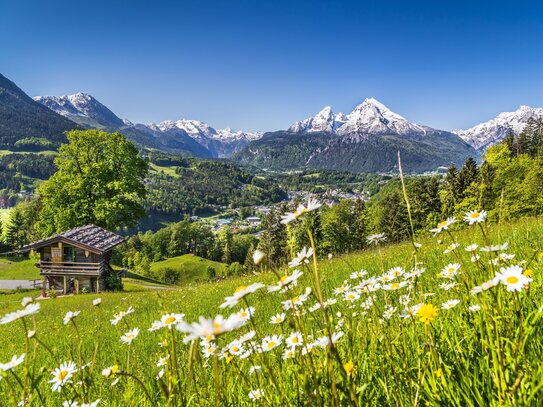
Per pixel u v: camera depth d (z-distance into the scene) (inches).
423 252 271.7
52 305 935.7
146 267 4185.5
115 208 1514.5
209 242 6028.5
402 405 57.6
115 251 4724.4
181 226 5777.6
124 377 100.0
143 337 267.1
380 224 3043.8
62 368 80.4
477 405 53.3
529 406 43.4
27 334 63.9
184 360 119.3
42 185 1536.7
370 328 82.0
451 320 81.1
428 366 60.9
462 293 84.9
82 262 1334.9
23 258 2701.8
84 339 334.3
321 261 457.1
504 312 61.3
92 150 1589.6
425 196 2298.2
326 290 153.3
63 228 1517.0
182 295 606.5
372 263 347.3
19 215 3806.6
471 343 65.1
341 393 54.9
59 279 1342.3
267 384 68.9
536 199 1206.3
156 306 535.2
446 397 56.1
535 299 75.8
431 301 101.0
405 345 66.8
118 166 1598.2
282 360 87.5
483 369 57.0
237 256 5816.9
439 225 73.5
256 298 318.3
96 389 116.8
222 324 36.9
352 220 3238.2
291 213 56.9
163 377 86.1
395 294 98.1
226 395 72.8
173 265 4485.7
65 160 1571.1
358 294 102.3
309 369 63.1
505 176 1413.6
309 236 54.2
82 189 1515.7
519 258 135.0
